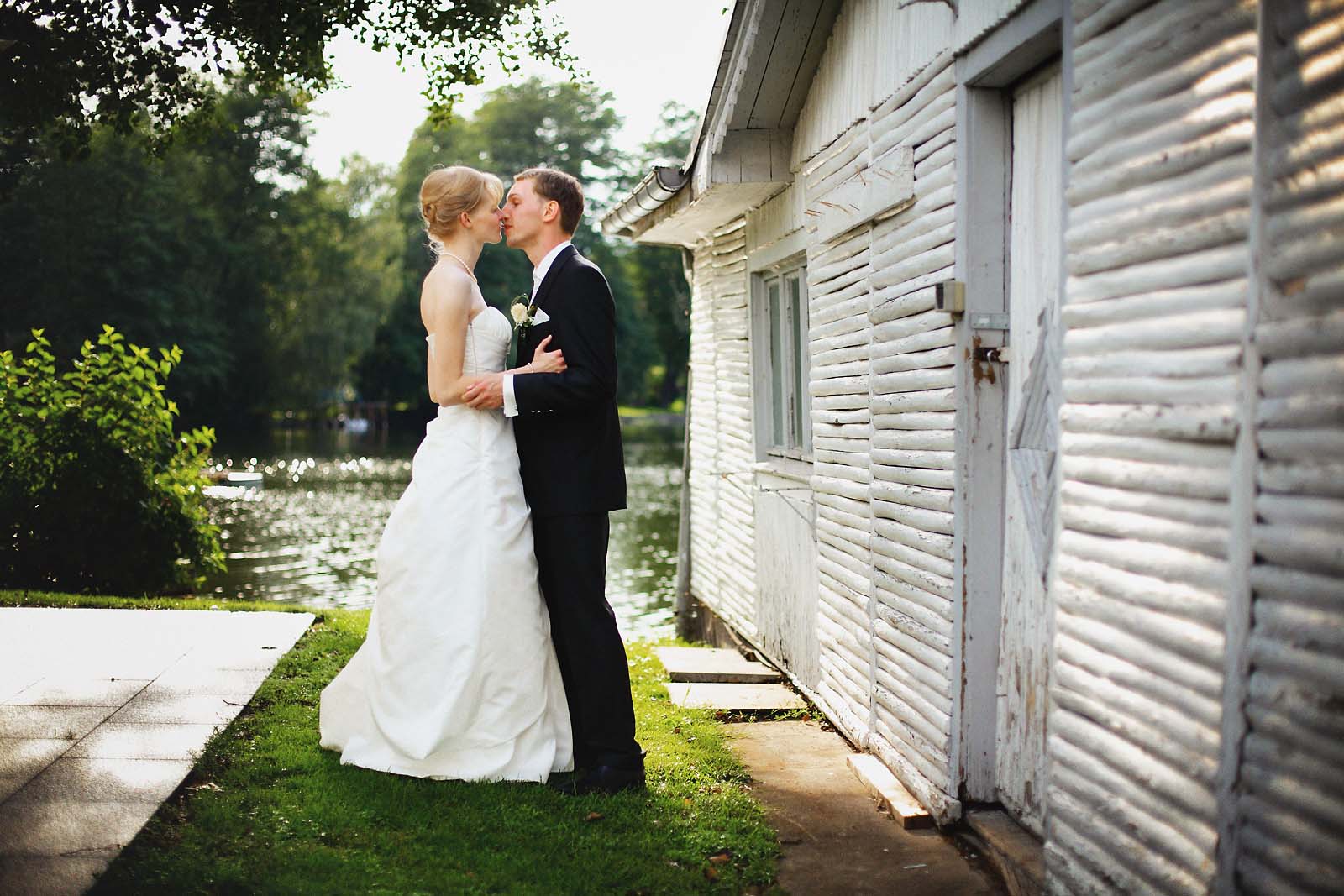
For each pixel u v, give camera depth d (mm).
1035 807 3314
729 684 6043
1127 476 2416
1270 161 2010
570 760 4051
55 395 8984
